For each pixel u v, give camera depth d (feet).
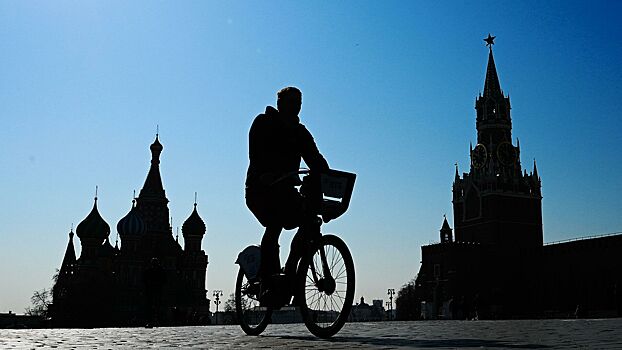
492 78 477.36
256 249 27.37
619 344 18.17
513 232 439.22
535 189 455.22
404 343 20.35
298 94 26.16
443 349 17.60
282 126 25.68
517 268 409.28
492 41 485.15
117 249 443.32
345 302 23.03
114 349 19.45
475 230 449.89
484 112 467.52
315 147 25.71
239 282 28.66
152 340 24.27
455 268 406.00
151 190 452.35
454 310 227.81
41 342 23.48
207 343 21.97
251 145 25.67
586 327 31.12
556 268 385.50
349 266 23.15
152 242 438.40
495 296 397.39
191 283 435.94
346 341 21.68
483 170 455.22
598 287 356.18
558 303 379.35
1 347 20.76
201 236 448.24
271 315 26.91
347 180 25.07
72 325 363.56
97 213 432.25
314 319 23.97
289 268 24.79
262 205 25.03
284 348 19.01
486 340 21.30
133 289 409.90
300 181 25.20
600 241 359.66
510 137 465.06
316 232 24.16
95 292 372.58
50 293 444.14
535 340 20.88
